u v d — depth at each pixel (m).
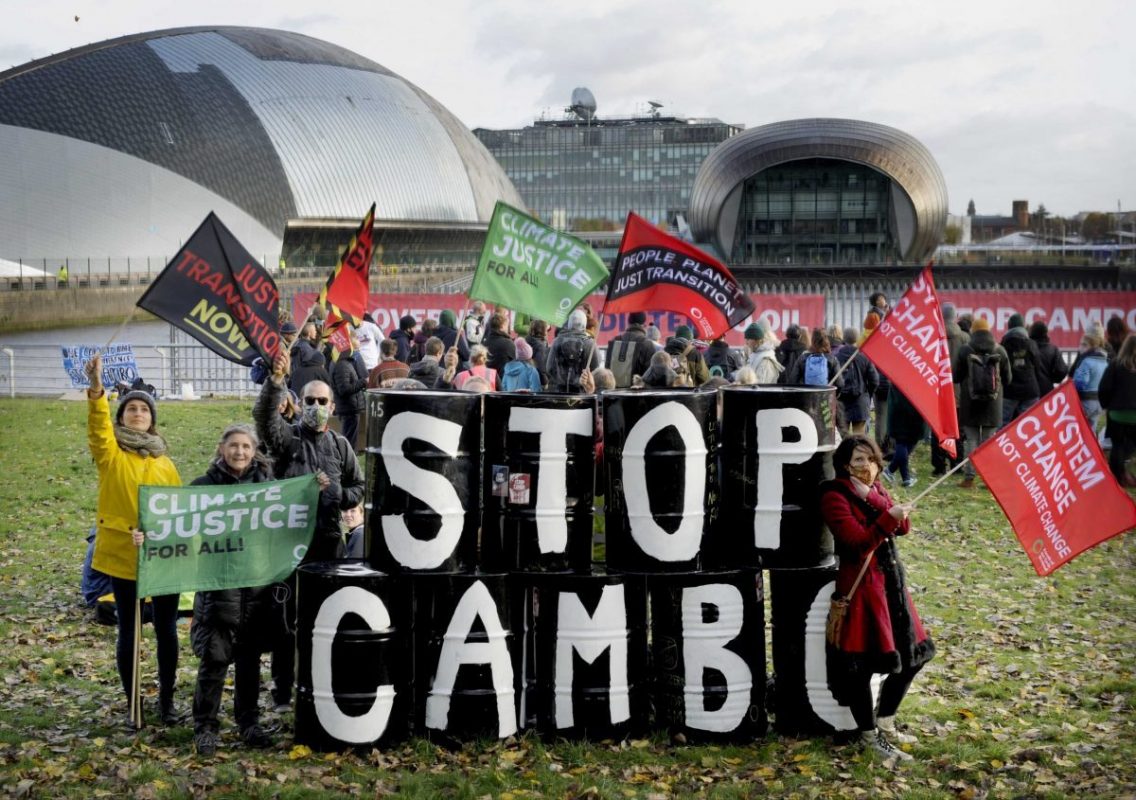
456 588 7.36
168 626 7.82
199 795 6.69
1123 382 16.28
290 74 104.00
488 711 7.39
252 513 7.54
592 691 7.41
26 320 73.69
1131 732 7.77
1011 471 7.52
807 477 7.55
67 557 13.40
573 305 9.24
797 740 7.57
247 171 95.38
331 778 6.96
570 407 7.43
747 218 88.31
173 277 8.02
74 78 93.25
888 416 17.06
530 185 168.75
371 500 7.44
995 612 10.95
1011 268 80.62
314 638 7.32
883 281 82.12
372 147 104.94
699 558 7.54
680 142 165.75
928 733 7.79
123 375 23.33
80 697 8.55
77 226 87.94
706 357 17.28
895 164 85.50
